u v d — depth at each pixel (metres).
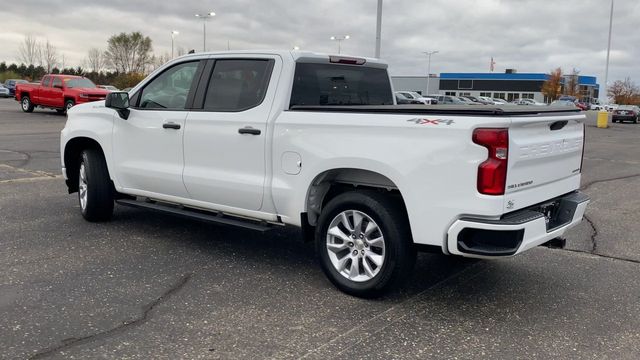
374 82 6.02
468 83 102.44
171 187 5.82
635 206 8.76
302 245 6.18
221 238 6.37
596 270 5.57
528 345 3.88
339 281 4.71
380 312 4.38
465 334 4.03
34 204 7.76
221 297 4.61
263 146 5.02
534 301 4.70
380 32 18.92
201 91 5.59
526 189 4.28
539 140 4.32
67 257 5.52
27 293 4.56
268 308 4.40
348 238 4.65
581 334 4.08
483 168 3.94
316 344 3.81
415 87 107.50
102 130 6.42
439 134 4.09
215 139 5.36
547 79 95.75
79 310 4.26
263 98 5.12
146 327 4.00
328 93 5.45
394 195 4.59
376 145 4.37
